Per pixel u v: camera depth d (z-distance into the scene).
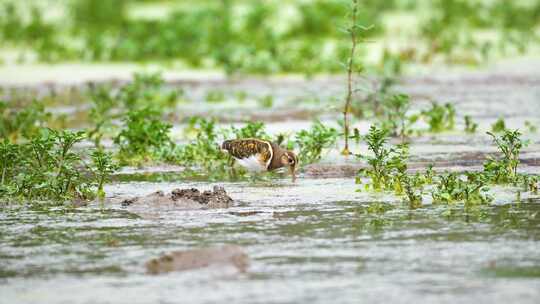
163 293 8.34
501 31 37.16
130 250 9.84
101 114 19.95
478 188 12.02
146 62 32.34
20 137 18.61
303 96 24.36
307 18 38.19
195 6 42.38
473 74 27.73
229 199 12.12
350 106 21.06
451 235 10.17
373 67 27.72
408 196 12.15
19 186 12.74
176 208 11.89
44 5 43.91
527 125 18.22
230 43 33.81
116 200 12.45
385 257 9.36
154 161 15.69
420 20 39.78
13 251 9.88
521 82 25.75
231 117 20.89
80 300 8.22
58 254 9.73
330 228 10.60
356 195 12.49
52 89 25.16
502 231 10.30
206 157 15.41
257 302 8.06
